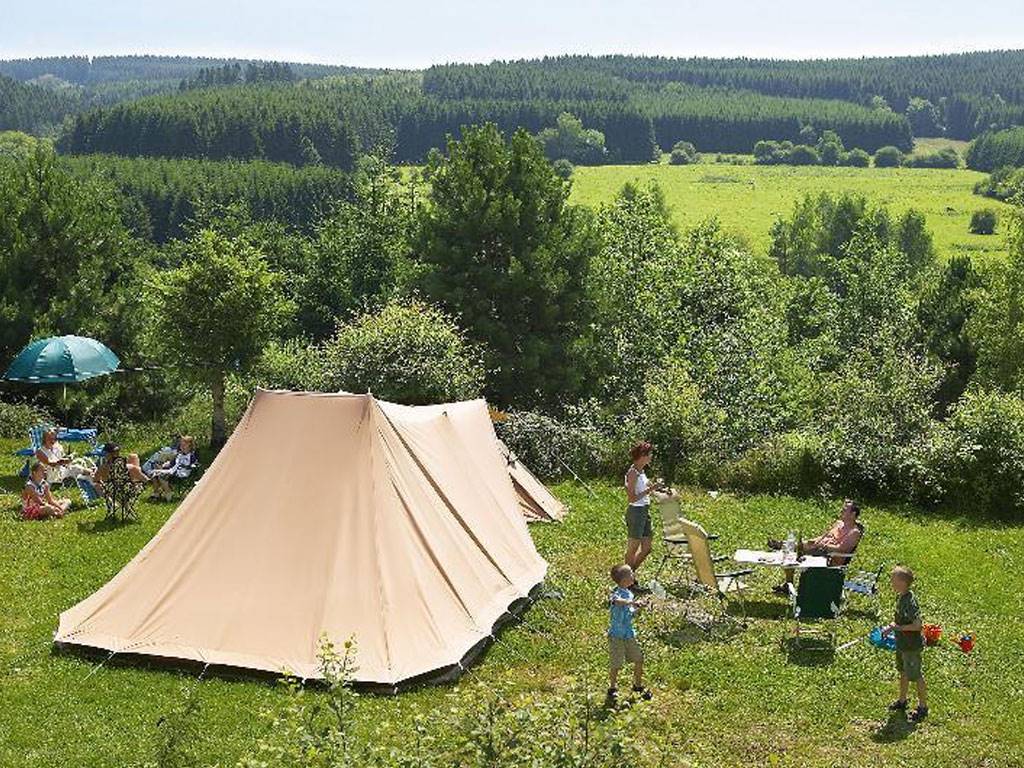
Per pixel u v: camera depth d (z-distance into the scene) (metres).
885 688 11.68
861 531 14.76
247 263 22.39
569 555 16.03
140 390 27.56
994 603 14.84
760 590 14.75
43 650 11.62
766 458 20.78
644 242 37.47
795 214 107.50
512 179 32.06
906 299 52.12
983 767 10.03
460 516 13.20
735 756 10.09
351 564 11.55
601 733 6.52
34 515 17.00
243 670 10.99
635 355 33.41
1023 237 43.59
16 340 25.94
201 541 11.96
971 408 20.36
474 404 16.19
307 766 6.80
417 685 11.01
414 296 31.03
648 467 21.20
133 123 131.75
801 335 52.12
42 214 26.98
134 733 9.92
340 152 134.25
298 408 12.55
